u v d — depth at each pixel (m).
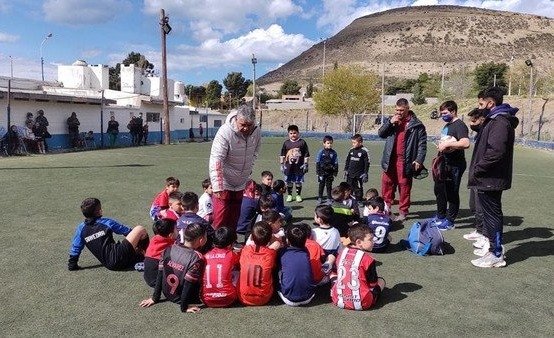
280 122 62.22
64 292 4.30
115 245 4.82
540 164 17.56
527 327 3.74
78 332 3.55
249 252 4.08
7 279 4.60
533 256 5.60
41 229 6.49
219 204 5.07
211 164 4.91
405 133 7.12
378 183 11.75
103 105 23.89
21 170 12.89
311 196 9.59
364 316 3.89
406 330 3.66
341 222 5.65
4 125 17.78
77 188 9.91
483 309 4.07
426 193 10.29
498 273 4.99
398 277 4.84
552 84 45.94
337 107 50.66
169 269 3.98
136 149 21.88
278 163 15.78
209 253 4.07
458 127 6.52
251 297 4.03
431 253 5.59
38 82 25.94
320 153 8.78
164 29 25.98
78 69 29.12
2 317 3.79
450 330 3.67
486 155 4.97
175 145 25.69
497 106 5.09
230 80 81.25
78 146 21.81
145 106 28.98
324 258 4.61
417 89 68.50
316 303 4.15
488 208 5.14
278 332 3.59
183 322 3.74
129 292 4.32
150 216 7.24
